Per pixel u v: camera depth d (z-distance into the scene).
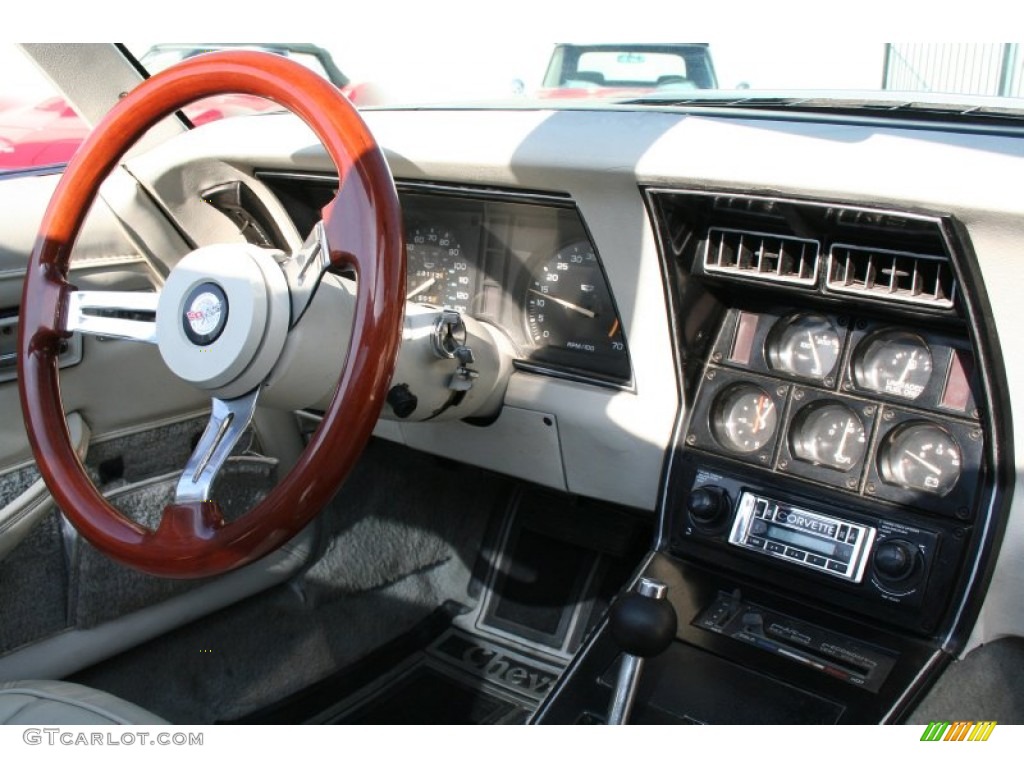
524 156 1.32
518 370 1.59
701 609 1.38
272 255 1.02
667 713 1.26
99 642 1.56
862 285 1.25
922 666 1.24
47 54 1.50
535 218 1.47
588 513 1.91
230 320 0.97
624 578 1.89
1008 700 1.29
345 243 0.97
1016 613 1.22
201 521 0.98
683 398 1.44
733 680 1.29
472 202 1.51
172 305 1.01
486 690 1.80
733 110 1.30
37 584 1.48
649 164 1.23
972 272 1.09
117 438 1.59
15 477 1.42
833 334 1.34
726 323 1.44
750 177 1.17
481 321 1.62
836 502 1.32
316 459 0.94
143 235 1.63
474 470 1.88
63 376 1.48
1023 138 1.07
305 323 1.00
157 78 1.11
